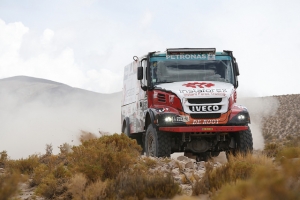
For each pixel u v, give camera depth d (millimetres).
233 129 13922
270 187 4195
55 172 9148
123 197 6594
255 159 9859
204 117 14055
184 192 6957
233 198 4613
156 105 14844
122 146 12367
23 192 8391
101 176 7988
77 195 6734
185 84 14797
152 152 14562
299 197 4102
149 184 6809
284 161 4621
